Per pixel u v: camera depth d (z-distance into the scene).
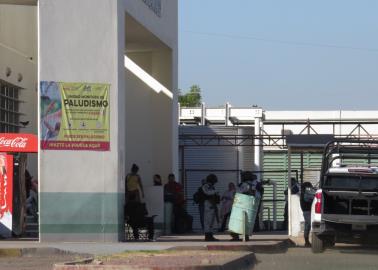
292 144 23.75
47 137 18.98
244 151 37.16
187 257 15.12
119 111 19.50
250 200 20.22
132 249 17.20
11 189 19.69
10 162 19.66
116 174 19.25
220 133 37.09
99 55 19.34
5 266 14.34
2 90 26.78
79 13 19.27
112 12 19.47
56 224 18.95
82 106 19.20
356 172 18.42
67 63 19.16
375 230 18.27
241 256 15.51
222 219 26.66
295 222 24.22
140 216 20.28
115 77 19.42
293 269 14.84
